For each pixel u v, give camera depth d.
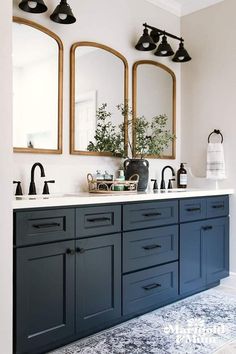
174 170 3.46
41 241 1.81
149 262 2.40
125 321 2.37
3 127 1.34
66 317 1.91
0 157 1.34
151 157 3.21
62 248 1.90
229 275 3.12
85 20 2.73
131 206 2.29
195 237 2.78
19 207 1.72
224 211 3.08
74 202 1.95
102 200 2.09
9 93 1.36
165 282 2.53
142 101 3.18
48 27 2.51
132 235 2.29
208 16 3.29
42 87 2.48
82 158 2.71
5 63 1.35
